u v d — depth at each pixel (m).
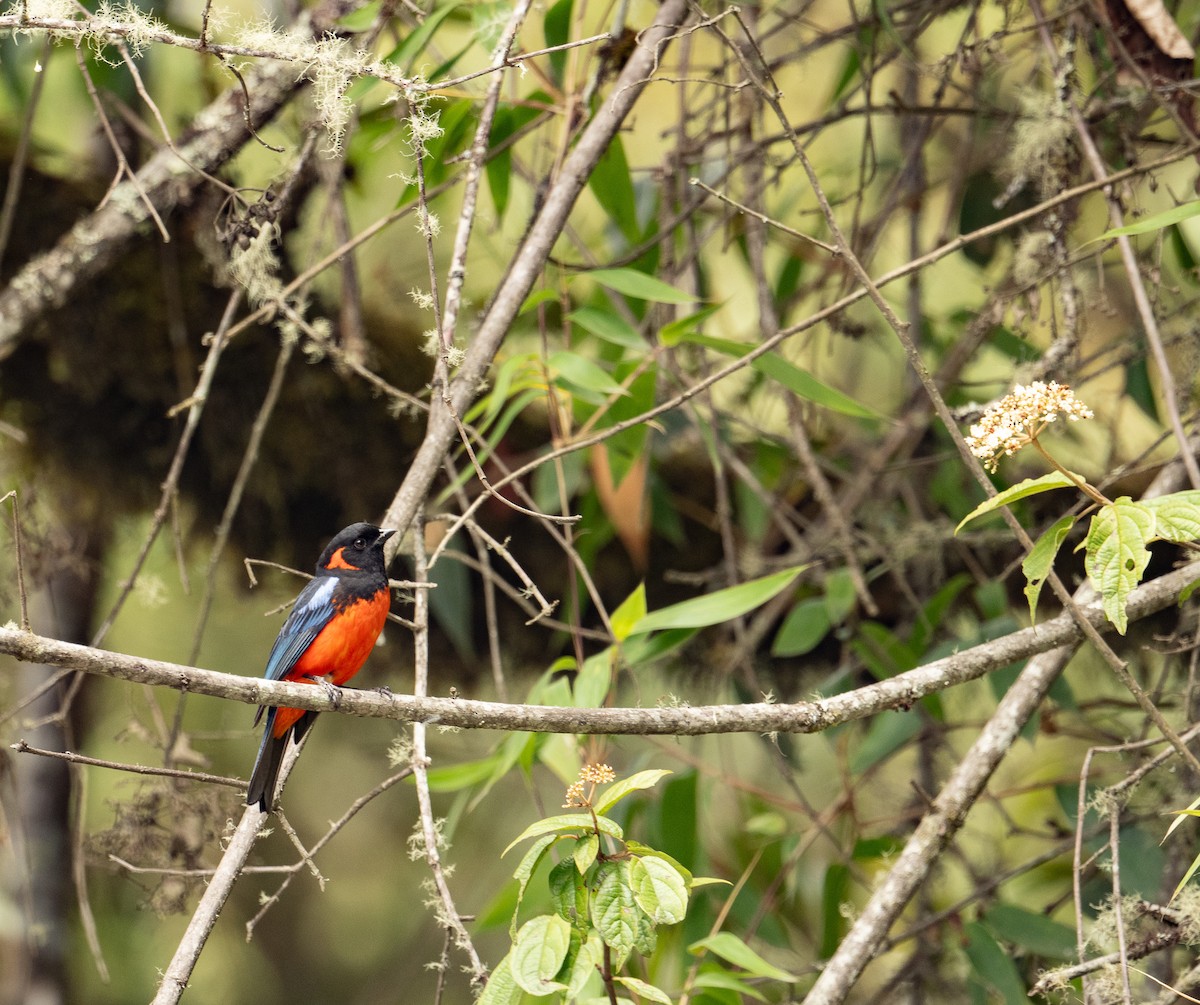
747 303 13.92
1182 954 9.25
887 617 12.14
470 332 9.45
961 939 9.47
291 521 11.59
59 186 10.37
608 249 12.16
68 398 10.66
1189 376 9.03
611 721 5.71
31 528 10.01
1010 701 7.47
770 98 6.40
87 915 8.05
